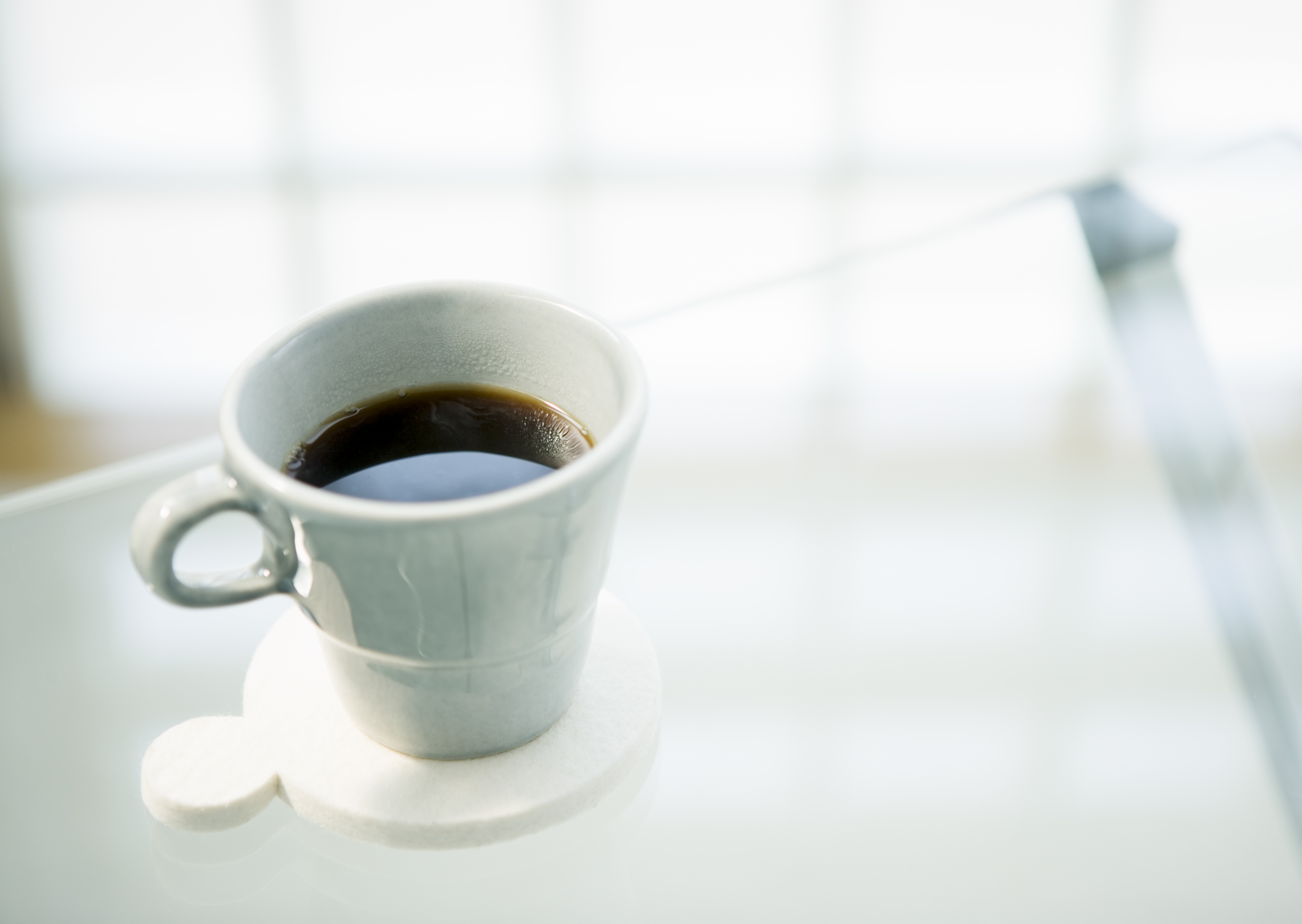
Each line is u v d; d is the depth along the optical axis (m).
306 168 1.86
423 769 0.50
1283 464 0.63
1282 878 0.50
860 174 1.84
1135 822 0.51
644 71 2.01
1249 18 2.07
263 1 2.07
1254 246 0.72
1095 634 0.56
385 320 0.51
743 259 1.70
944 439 0.64
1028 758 0.53
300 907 0.49
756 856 0.50
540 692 0.49
